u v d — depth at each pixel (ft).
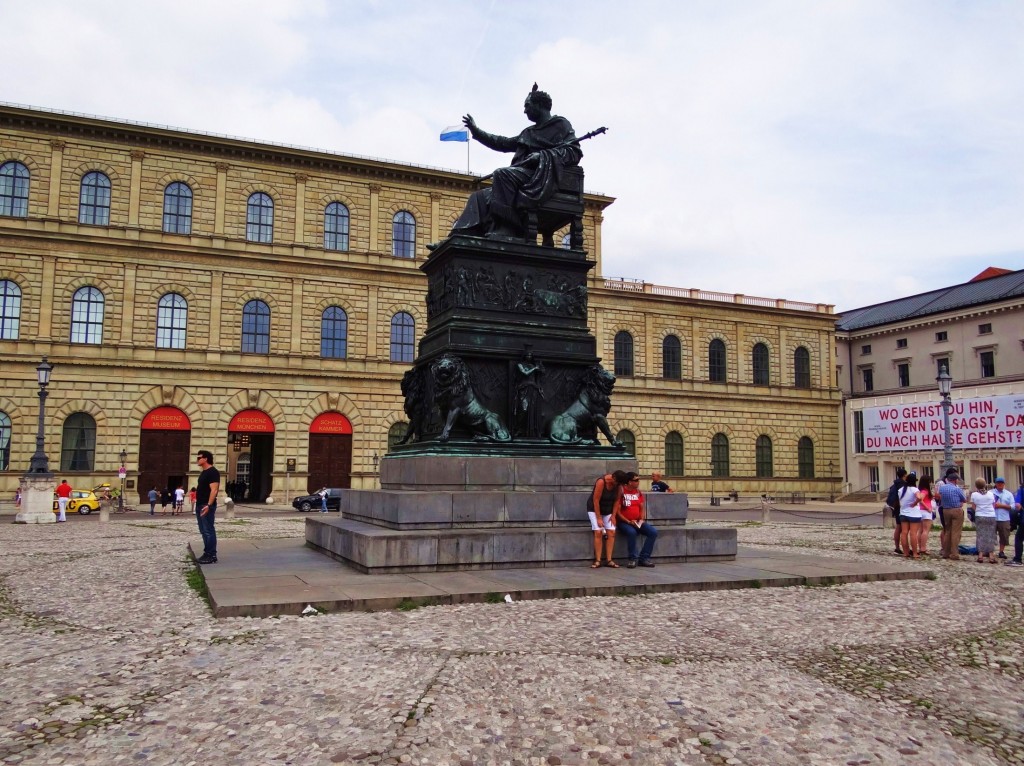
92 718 20.90
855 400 255.50
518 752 18.88
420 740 19.43
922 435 229.66
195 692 23.08
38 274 172.14
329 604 34.71
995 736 20.85
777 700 23.03
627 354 235.81
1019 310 237.04
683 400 240.12
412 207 208.64
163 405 179.42
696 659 27.43
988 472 212.23
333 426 193.77
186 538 81.71
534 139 58.80
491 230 55.98
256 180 193.36
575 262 56.03
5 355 166.91
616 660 26.99
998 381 229.25
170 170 185.47
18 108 171.63
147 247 180.14
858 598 40.88
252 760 18.15
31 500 119.65
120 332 176.86
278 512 164.76
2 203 172.14
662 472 235.20
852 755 19.08
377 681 24.16
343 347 197.47
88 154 178.70
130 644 29.25
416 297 204.64
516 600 37.55
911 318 270.26
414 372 57.47
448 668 25.61
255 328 189.47
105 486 160.97
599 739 19.76
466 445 49.52
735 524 126.41
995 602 41.96
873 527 117.80
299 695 22.76
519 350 53.21
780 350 255.09
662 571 46.09
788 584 44.45
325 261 195.52
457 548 44.39
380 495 49.65
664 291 243.81
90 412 173.06
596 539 46.93
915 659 28.55
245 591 37.32
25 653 28.09
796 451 253.65
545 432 53.26
